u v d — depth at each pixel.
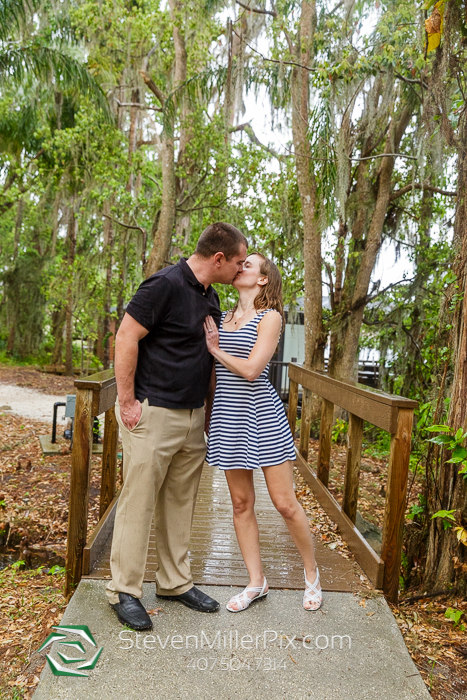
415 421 5.88
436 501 3.33
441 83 4.27
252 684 2.07
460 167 3.76
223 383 2.57
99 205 12.42
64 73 12.25
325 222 8.40
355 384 3.79
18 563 4.12
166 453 2.43
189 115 11.29
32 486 6.19
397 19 6.45
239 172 11.29
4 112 16.64
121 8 11.37
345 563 3.24
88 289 15.22
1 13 10.42
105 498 3.69
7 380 16.16
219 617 2.52
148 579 2.87
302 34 8.20
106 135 12.66
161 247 10.95
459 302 3.36
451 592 3.20
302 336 12.83
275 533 3.73
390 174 8.66
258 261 2.64
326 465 4.72
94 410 2.90
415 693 2.08
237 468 2.50
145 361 2.41
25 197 17.73
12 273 20.58
